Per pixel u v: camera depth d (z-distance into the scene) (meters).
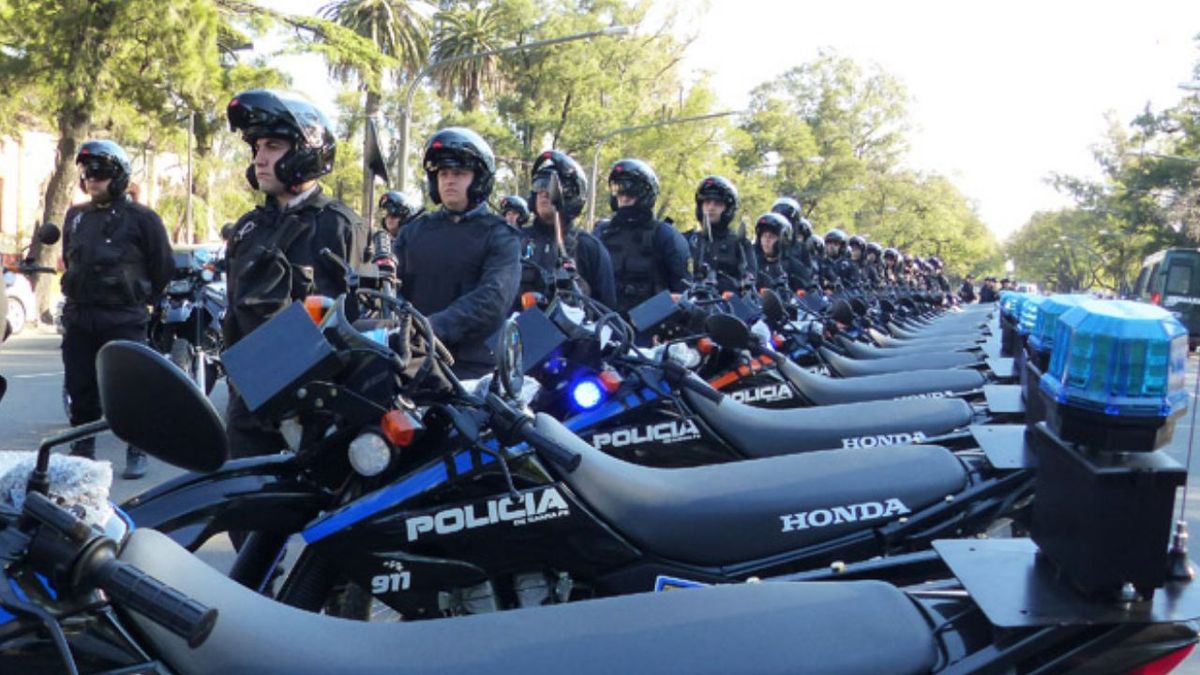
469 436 2.62
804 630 2.04
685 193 47.75
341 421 2.62
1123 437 1.90
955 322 13.66
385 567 2.67
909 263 25.08
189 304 8.09
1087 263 96.00
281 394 2.48
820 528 2.96
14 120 23.12
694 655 1.96
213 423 1.88
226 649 1.83
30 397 10.10
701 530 2.87
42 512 1.62
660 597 2.11
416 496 2.67
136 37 19.22
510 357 2.67
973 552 2.28
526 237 6.46
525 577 2.77
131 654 1.74
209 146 26.91
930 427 4.09
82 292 6.28
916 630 2.08
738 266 8.45
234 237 4.05
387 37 39.12
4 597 1.62
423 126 40.91
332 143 4.02
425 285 4.50
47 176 35.94
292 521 2.70
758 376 5.08
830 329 7.72
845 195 72.06
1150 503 1.93
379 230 3.88
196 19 19.53
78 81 19.20
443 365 2.73
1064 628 1.97
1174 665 2.01
